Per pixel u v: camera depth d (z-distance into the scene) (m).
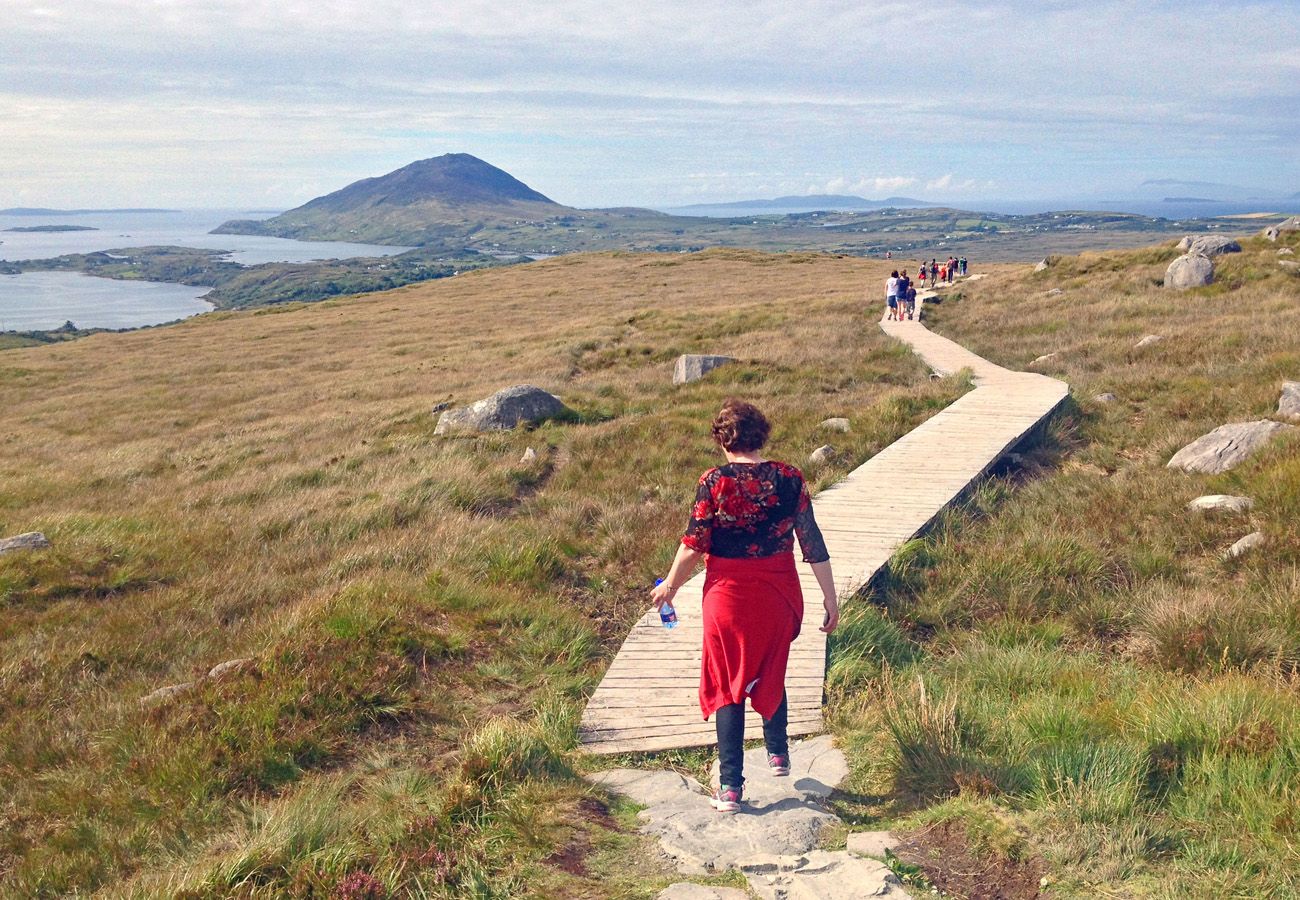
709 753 5.39
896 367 22.05
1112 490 10.77
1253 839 3.74
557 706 6.04
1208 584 7.96
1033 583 8.30
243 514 13.38
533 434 17.09
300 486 15.48
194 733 5.85
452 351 40.34
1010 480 12.44
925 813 4.20
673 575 4.32
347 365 41.56
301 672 6.51
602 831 4.29
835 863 3.69
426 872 3.89
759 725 5.63
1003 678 6.19
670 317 37.69
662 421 16.98
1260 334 18.64
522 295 66.25
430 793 4.87
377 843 4.24
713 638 4.34
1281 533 8.34
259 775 5.43
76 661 8.02
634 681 6.35
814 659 6.47
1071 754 4.45
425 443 17.52
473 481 13.62
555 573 9.67
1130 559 8.74
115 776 5.62
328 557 11.06
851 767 4.93
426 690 6.55
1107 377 17.45
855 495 10.88
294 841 4.29
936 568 8.84
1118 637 7.40
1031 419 14.38
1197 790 4.15
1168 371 16.91
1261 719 4.64
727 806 4.35
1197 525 9.18
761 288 58.44
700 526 4.21
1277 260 28.38
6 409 36.69
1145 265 33.25
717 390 20.27
